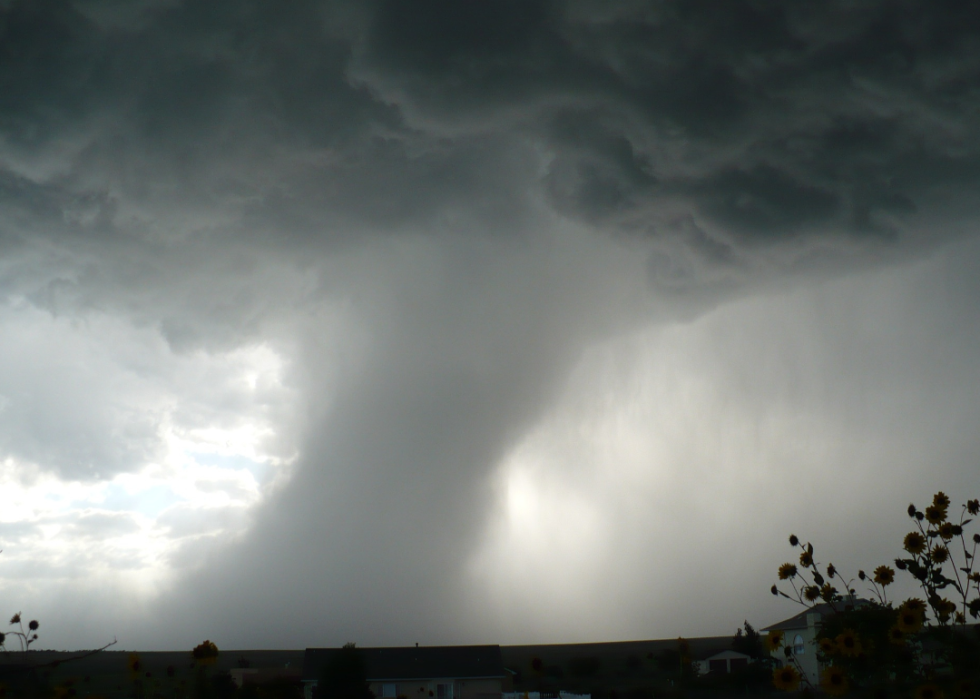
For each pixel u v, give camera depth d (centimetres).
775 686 570
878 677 545
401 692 3128
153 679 727
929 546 566
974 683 477
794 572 604
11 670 552
